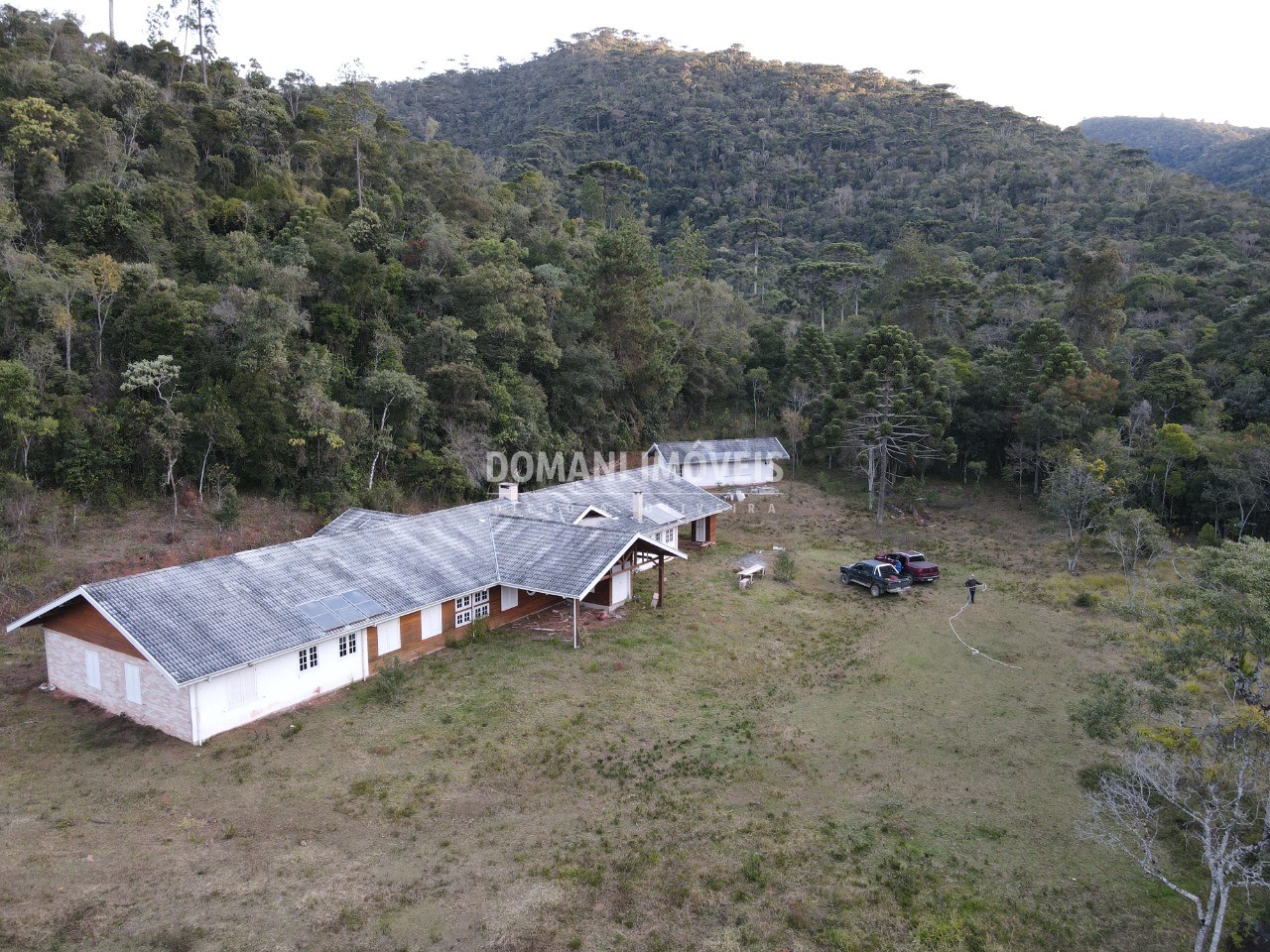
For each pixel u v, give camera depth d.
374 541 24.30
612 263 53.47
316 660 20.14
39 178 34.12
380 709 19.52
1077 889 13.35
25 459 27.48
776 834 14.68
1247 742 14.43
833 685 21.97
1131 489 41.59
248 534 29.97
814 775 16.97
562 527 26.89
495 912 12.26
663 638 25.02
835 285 81.62
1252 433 40.53
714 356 68.94
